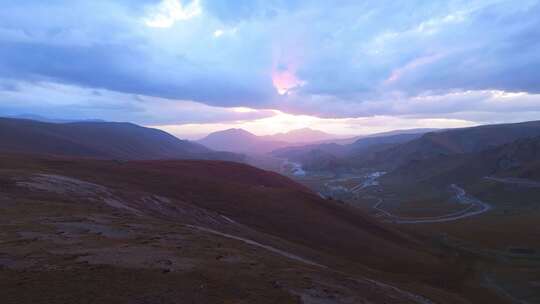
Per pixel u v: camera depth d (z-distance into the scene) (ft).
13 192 87.45
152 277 40.27
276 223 152.76
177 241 60.29
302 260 82.94
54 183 102.32
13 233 54.08
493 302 139.33
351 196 615.98
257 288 42.70
